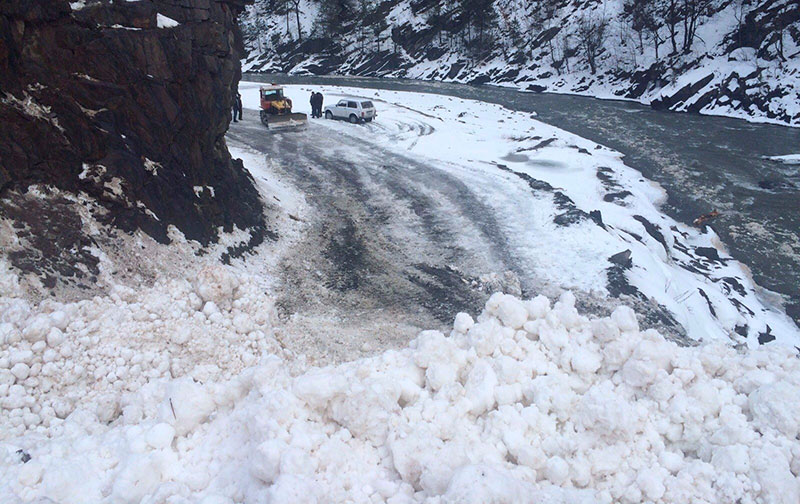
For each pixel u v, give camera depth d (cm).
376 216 1983
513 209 2025
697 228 2309
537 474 437
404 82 7262
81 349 791
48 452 466
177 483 408
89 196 1161
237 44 1694
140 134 1305
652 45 6062
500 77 6931
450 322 1334
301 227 1816
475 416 493
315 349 1123
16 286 938
